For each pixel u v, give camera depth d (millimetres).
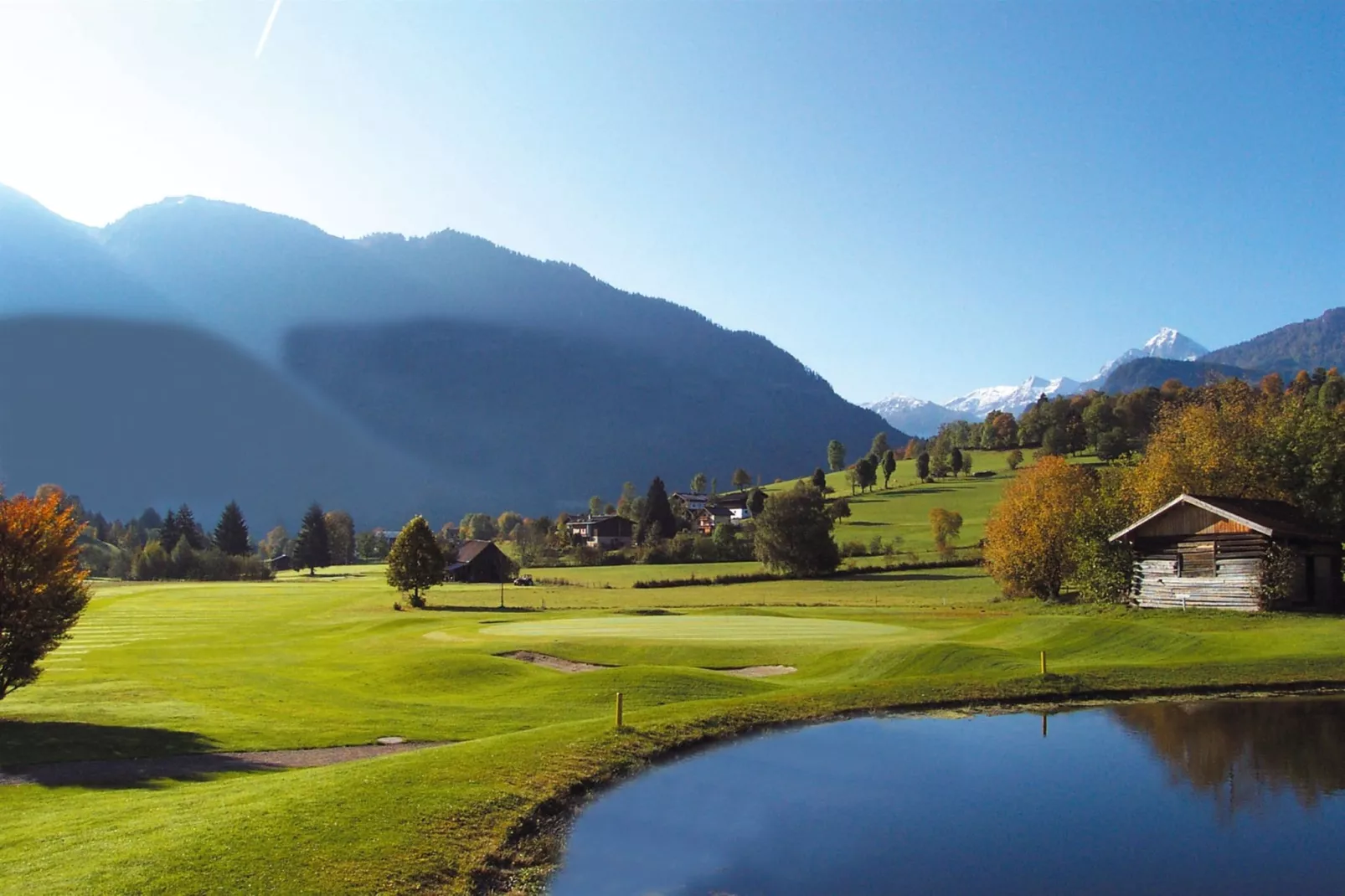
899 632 43812
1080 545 51406
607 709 24891
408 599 77688
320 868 11211
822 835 13391
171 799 14953
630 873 12016
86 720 24047
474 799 14281
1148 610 44406
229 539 177625
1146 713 21875
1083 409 194375
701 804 15016
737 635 42594
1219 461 51250
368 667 35438
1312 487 48625
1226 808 14477
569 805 15031
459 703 27531
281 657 40531
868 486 194250
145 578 132875
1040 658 29344
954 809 14609
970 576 92812
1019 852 12586
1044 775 16578
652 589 93625
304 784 14859
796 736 19953
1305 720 20875
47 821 14000
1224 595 41781
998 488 172000
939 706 22891
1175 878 11594
